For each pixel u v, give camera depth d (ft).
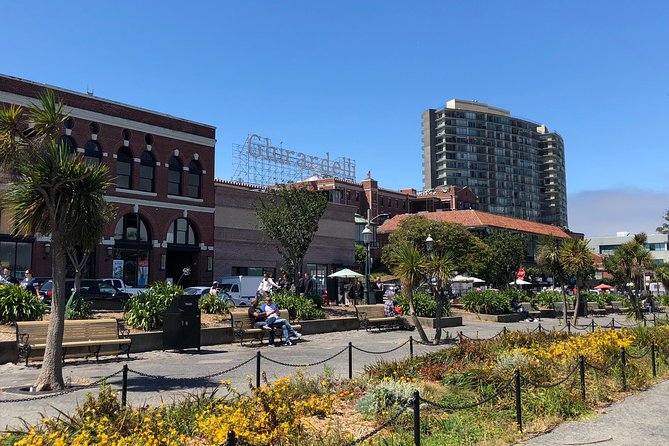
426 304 88.53
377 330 76.23
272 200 98.73
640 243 104.73
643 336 50.52
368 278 98.73
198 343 52.29
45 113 34.40
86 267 114.01
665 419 28.96
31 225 34.47
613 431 26.58
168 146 131.54
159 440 19.92
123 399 25.23
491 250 199.41
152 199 126.82
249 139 220.84
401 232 199.00
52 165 33.40
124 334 51.60
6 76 102.32
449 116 551.18
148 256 126.21
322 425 25.17
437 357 40.04
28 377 37.81
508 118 578.66
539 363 37.29
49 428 21.09
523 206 578.25
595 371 37.37
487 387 31.68
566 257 87.10
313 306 76.79
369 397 28.02
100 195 35.06
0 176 34.99
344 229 184.14
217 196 143.54
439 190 375.04
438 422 26.09
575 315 89.45
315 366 44.24
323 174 297.33
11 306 52.49
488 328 83.66
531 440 25.11
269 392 24.26
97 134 117.19
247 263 148.05
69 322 44.98
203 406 24.76
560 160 620.08
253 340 61.16
